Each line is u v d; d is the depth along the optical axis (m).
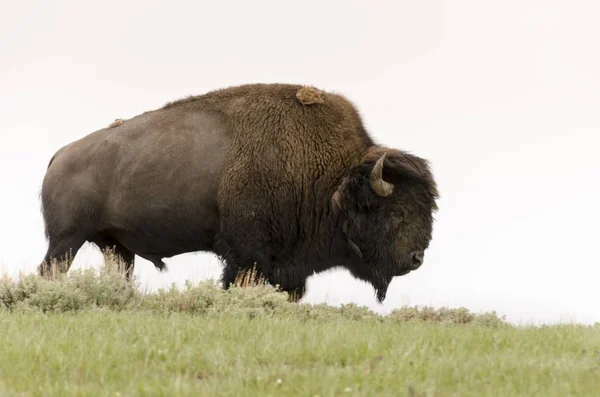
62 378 22.81
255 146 48.38
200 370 23.91
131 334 28.56
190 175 49.03
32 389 21.50
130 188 49.69
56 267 48.53
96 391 21.08
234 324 31.14
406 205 47.44
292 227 48.72
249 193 47.94
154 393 20.77
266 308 38.94
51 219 50.75
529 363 24.94
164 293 41.56
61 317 33.81
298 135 48.78
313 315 39.12
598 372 23.66
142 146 49.94
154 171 49.44
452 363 24.38
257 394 20.75
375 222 47.62
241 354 25.12
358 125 50.84
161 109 51.53
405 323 36.12
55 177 50.88
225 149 48.91
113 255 48.62
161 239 50.38
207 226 49.50
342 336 28.22
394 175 47.62
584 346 29.14
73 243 50.50
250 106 49.47
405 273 48.28
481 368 24.06
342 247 49.34
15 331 29.44
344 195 47.53
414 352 26.02
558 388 21.80
